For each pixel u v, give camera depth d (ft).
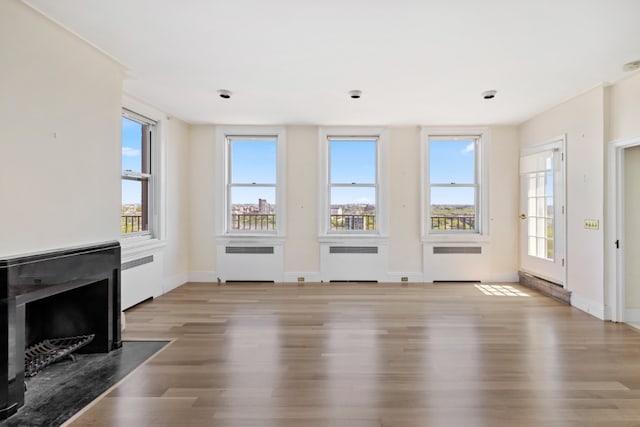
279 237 17.07
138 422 6.02
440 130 17.04
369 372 7.86
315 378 7.59
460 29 7.93
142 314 12.14
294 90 12.06
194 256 17.38
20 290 6.39
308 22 7.66
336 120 16.17
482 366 8.15
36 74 7.07
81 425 5.94
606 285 11.53
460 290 15.51
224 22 7.64
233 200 17.71
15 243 6.61
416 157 17.17
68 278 7.58
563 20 7.51
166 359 8.53
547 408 6.44
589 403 6.60
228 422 6.02
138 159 13.84
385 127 17.08
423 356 8.70
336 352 8.95
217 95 12.62
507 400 6.71
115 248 9.15
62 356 8.03
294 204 17.25
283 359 8.54
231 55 9.32
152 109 14.01
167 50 8.98
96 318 8.86
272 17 7.45
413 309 12.69
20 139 6.72
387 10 7.18
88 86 8.56
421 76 10.77
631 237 11.41
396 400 6.72
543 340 9.73
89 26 7.72
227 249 17.28
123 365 8.19
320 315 12.01
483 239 16.92
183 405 6.54
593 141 11.94
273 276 17.22
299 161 17.22
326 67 10.12
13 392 6.22
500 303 13.44
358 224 17.61
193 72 10.47
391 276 17.19
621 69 10.19
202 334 10.23
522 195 16.65
